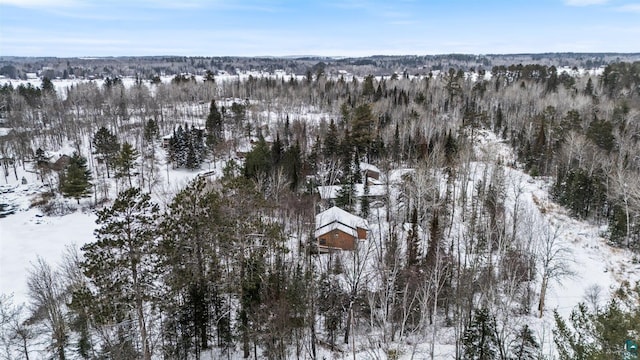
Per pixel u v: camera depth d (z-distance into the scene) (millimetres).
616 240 57500
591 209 66062
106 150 90750
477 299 42312
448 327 40344
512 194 71938
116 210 30359
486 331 30703
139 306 31516
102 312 30047
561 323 22094
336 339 39219
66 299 37812
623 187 57625
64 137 118812
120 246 30406
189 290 36312
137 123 128875
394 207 64312
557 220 64125
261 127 115500
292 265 42562
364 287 40969
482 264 48844
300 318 35031
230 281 37656
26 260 58219
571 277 49938
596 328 18578
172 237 34812
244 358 36406
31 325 39500
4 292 48812
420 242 50188
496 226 51531
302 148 87625
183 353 36031
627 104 105312
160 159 102500
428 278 40094
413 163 77500
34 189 85812
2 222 72062
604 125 82562
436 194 63156
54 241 65062
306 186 69125
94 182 88188
